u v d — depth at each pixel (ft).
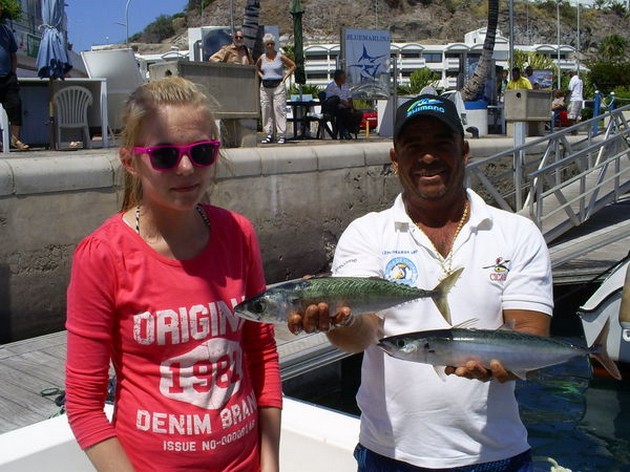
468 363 4.41
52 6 21.27
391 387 4.91
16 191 14.40
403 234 5.09
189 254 4.21
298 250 20.36
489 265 4.87
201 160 4.07
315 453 6.47
